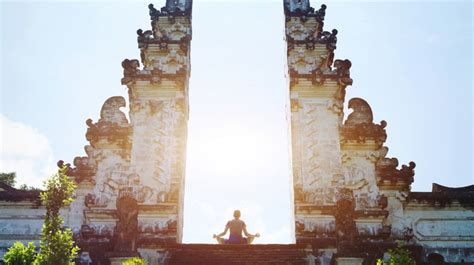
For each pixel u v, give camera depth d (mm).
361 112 26703
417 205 24797
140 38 27875
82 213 24500
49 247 17141
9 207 24422
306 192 24766
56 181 18375
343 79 26797
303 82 27078
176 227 23938
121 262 20000
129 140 25844
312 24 28750
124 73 26953
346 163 25672
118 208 21281
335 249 23188
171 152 25734
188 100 28594
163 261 22891
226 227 24734
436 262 23469
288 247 22344
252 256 21594
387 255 23359
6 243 23703
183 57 27734
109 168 25391
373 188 25047
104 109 26578
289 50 27906
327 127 26312
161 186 24938
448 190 26328
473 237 24156
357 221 24250
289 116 27078
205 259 21406
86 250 23312
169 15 28688
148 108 26641
